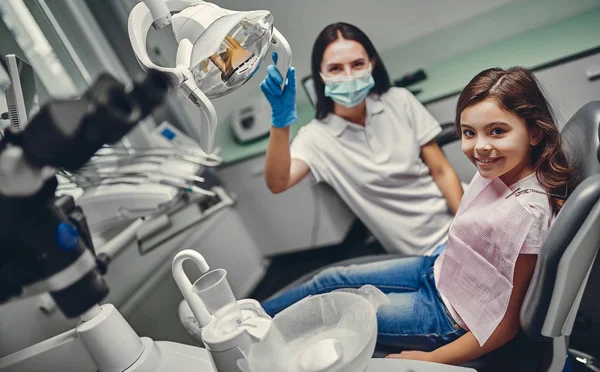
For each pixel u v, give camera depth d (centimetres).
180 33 66
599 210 60
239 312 60
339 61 143
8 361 71
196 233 181
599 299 118
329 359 54
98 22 187
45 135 41
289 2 184
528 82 84
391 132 150
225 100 206
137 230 159
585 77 132
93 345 63
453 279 92
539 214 78
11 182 43
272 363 58
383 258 119
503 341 84
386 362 66
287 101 119
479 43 177
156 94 44
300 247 203
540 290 68
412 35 182
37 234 49
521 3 167
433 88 158
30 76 83
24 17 166
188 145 187
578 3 163
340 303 64
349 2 180
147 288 157
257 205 200
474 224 86
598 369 106
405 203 151
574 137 83
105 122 41
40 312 120
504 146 84
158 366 69
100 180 137
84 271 55
